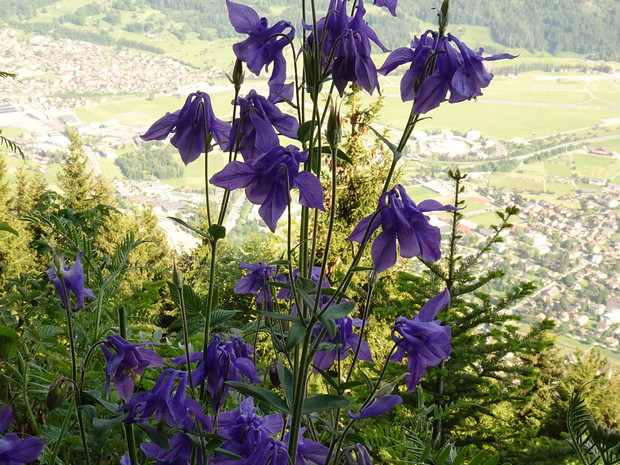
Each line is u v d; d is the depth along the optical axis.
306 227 1.46
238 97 1.34
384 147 9.69
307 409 1.22
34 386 1.67
